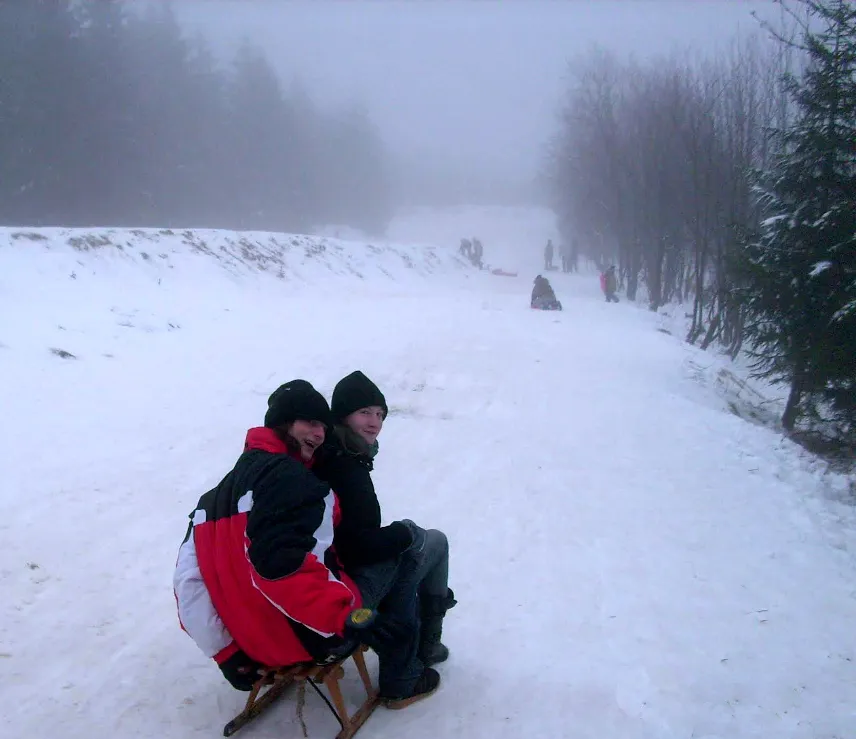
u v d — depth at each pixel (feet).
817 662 13.97
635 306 100.07
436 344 43.75
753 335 44.78
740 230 44.91
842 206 38.52
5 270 42.04
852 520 23.58
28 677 12.32
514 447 27.09
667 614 15.47
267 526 9.58
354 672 12.61
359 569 11.07
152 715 11.37
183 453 24.14
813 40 39.96
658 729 11.48
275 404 10.63
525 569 17.33
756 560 18.80
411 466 24.43
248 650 10.14
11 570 15.96
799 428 43.55
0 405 26.21
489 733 11.17
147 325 41.16
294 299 59.62
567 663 13.29
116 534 18.16
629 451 27.66
